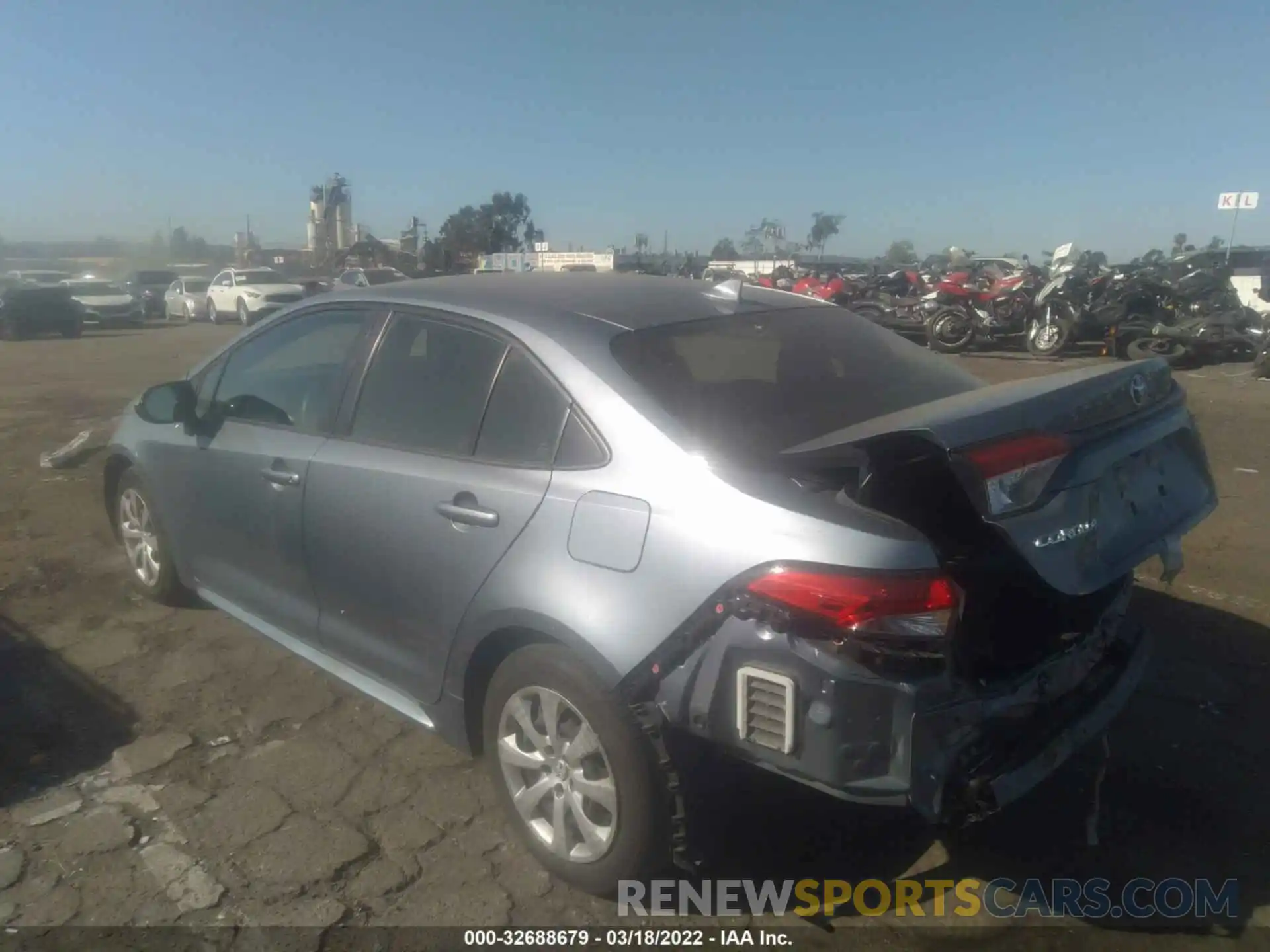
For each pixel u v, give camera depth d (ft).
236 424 14.55
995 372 50.80
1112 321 53.57
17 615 17.08
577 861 10.12
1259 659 15.21
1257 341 49.44
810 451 9.19
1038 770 9.15
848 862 10.90
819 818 11.56
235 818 11.55
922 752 8.45
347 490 12.28
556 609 9.72
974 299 59.47
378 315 13.00
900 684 8.36
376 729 13.57
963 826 8.91
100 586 18.42
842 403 11.05
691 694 8.97
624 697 9.28
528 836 10.63
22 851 10.91
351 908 10.14
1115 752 12.83
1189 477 11.34
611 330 11.04
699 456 9.50
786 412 10.57
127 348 70.44
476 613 10.65
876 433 8.90
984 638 9.58
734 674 8.78
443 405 11.75
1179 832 11.36
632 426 9.95
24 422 35.86
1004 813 11.72
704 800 9.43
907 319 62.03
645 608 9.20
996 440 8.72
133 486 17.17
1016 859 10.96
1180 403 11.26
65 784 12.18
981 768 8.95
